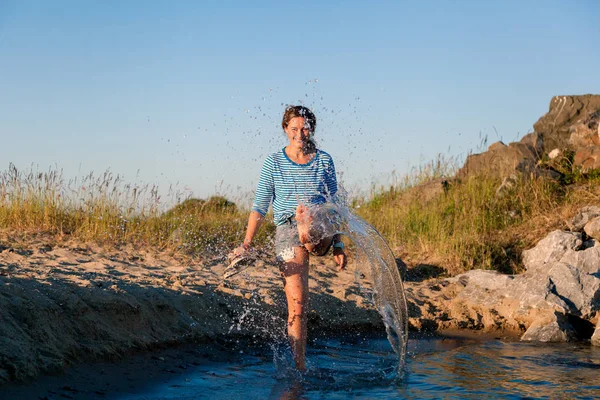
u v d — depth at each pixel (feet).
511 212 33.30
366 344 20.22
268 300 22.00
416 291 26.32
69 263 23.18
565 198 33.32
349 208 16.29
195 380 14.98
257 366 16.65
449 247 30.78
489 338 21.66
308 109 15.55
